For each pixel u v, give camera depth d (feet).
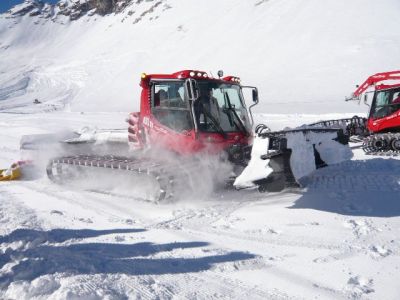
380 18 261.85
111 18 608.19
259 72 229.25
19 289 10.73
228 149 22.59
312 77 196.13
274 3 357.41
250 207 19.69
